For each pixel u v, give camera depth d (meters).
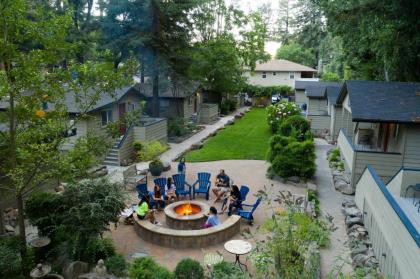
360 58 31.09
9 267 10.05
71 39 29.42
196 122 37.91
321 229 8.53
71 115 19.31
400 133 16.38
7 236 12.46
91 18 35.75
